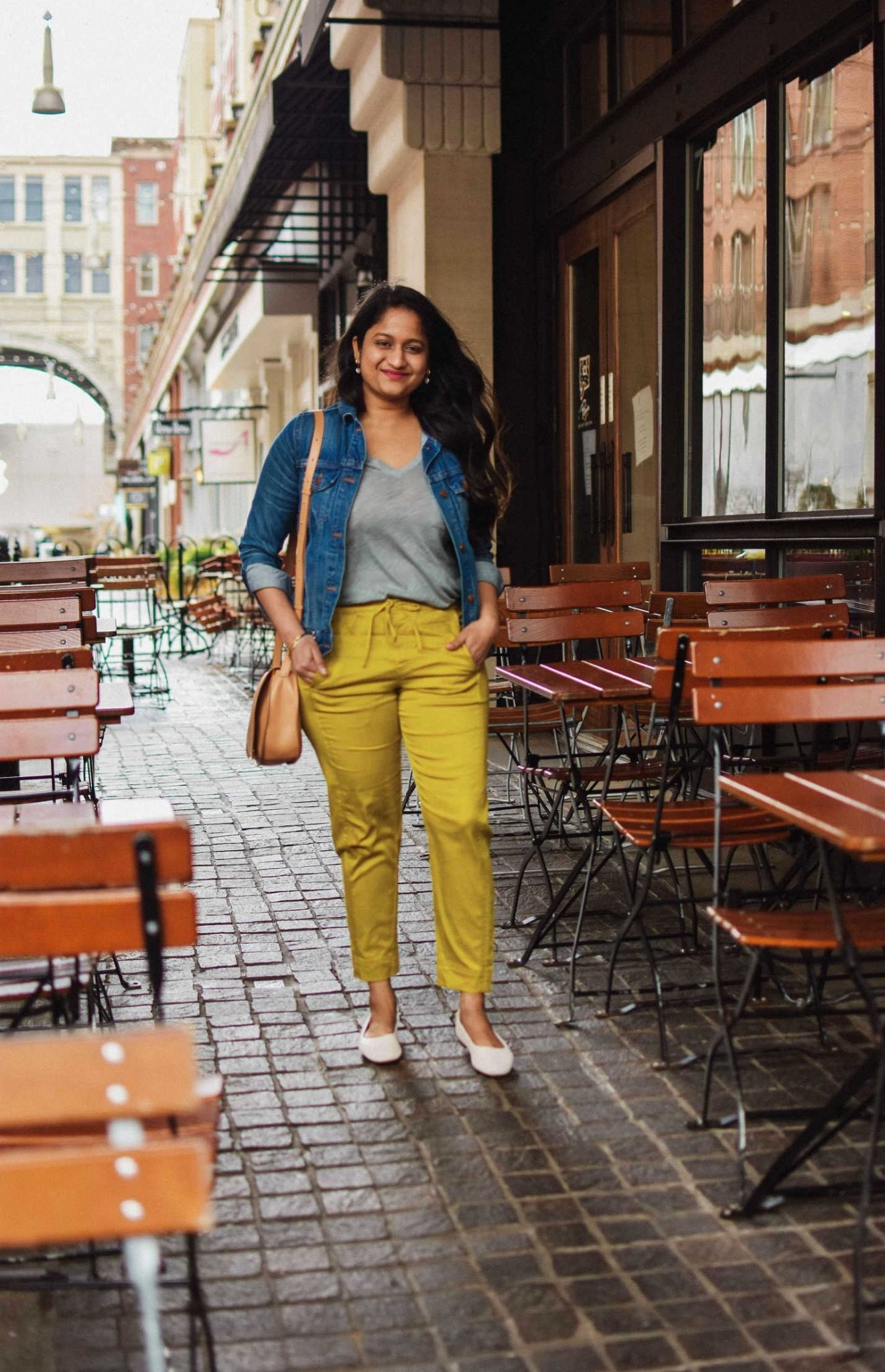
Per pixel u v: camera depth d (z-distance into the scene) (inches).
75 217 2588.6
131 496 1830.7
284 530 167.6
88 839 98.1
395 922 170.1
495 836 281.0
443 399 167.8
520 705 314.7
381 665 161.5
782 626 213.6
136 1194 70.2
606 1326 113.6
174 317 1416.1
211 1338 104.3
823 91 269.7
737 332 315.3
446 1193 136.1
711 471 331.0
